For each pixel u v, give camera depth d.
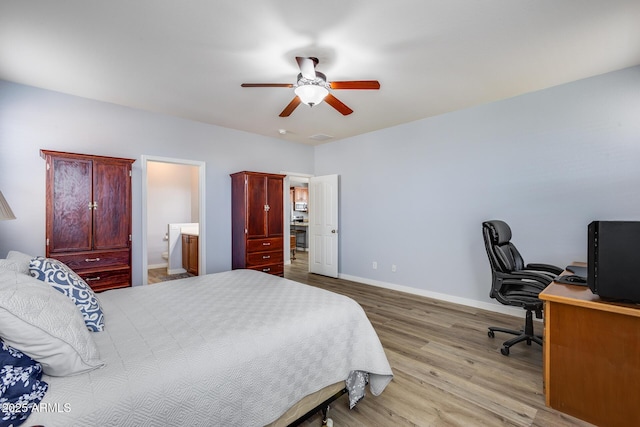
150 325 1.50
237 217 4.47
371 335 1.82
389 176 4.62
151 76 2.81
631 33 2.14
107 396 0.95
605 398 1.62
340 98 3.38
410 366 2.27
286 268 6.36
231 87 3.06
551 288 1.95
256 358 1.30
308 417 1.55
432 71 2.73
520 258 2.96
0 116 2.88
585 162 2.91
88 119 3.35
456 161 3.84
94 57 2.47
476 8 1.88
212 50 2.37
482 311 3.53
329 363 1.63
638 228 1.54
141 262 3.71
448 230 3.94
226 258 4.60
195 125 4.24
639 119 2.64
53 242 2.88
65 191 2.94
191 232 5.64
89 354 1.07
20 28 2.06
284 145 5.39
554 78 2.89
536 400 1.87
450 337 2.79
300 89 2.37
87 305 1.45
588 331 1.68
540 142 3.18
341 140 5.38
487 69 2.70
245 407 1.24
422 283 4.22
